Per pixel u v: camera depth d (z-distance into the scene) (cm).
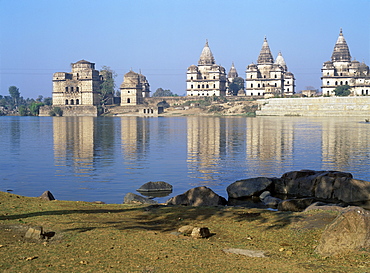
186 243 1586
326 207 2028
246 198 2886
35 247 1525
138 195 2730
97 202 2483
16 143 6544
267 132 8200
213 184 3359
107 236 1666
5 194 2475
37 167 4150
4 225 1816
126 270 1305
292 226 1788
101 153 5244
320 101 15738
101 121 14788
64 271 1293
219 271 1305
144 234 1697
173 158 4747
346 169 3881
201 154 5078
